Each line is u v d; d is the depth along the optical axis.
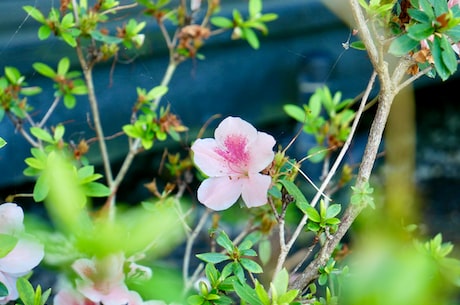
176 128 1.12
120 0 1.33
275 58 2.17
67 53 1.61
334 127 1.18
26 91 1.17
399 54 0.80
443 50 0.79
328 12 2.16
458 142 2.46
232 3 2.04
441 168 2.28
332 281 0.89
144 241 0.61
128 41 1.13
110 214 1.07
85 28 1.06
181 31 1.21
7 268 0.78
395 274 0.50
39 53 1.58
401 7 0.88
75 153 1.11
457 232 1.90
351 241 1.01
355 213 0.84
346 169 1.18
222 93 2.08
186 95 2.00
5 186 1.62
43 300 0.82
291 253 1.23
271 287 0.77
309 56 2.19
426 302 0.51
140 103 1.15
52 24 1.05
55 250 0.72
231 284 0.86
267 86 2.17
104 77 1.69
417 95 2.62
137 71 1.73
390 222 0.63
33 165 0.93
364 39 0.84
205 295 0.85
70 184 0.61
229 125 0.84
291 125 2.21
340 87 2.20
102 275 0.73
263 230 1.05
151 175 1.88
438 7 0.79
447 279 0.87
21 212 0.79
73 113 1.66
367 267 0.51
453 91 2.66
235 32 1.22
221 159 0.84
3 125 1.57
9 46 1.55
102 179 1.69
